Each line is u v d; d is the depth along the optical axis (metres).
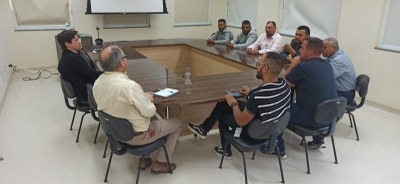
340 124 3.38
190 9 6.86
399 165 2.55
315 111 2.21
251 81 2.66
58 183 2.28
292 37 5.22
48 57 5.85
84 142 2.94
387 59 3.76
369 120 3.51
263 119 1.93
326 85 2.30
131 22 6.36
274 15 5.55
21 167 2.48
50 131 3.17
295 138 3.04
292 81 2.37
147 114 1.96
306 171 2.46
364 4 3.93
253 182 2.30
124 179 2.34
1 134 3.06
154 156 2.63
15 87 4.70
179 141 2.94
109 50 1.88
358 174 2.42
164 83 2.57
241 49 4.42
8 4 5.27
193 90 2.39
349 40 4.23
